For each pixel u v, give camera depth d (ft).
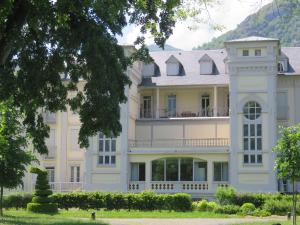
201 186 172.76
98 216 123.65
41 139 88.48
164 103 200.44
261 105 173.06
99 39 76.18
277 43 173.06
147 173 177.88
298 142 89.45
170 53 209.67
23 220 100.99
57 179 198.29
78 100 83.92
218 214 132.16
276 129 174.91
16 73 84.99
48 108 85.05
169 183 174.29
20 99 81.92
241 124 173.47
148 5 67.72
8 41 68.03
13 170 117.50
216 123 188.24
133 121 189.47
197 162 178.29
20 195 151.64
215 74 196.24
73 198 147.02
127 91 179.01
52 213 131.23
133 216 124.26
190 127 189.67
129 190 176.96
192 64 202.80
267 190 168.35
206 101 198.70
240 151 172.24
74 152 199.31
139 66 195.00
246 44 174.29
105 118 82.33
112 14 65.05
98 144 180.45
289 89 191.11
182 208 142.00
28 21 67.87
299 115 189.26
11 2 62.80
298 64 194.90
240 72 175.01
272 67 172.96
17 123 118.73
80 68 81.46
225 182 171.83
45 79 79.92
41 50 78.74
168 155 177.99
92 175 179.52
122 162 178.09
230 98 174.70
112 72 81.00
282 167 90.02
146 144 188.14
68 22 73.72
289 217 116.16
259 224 94.89
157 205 143.23
